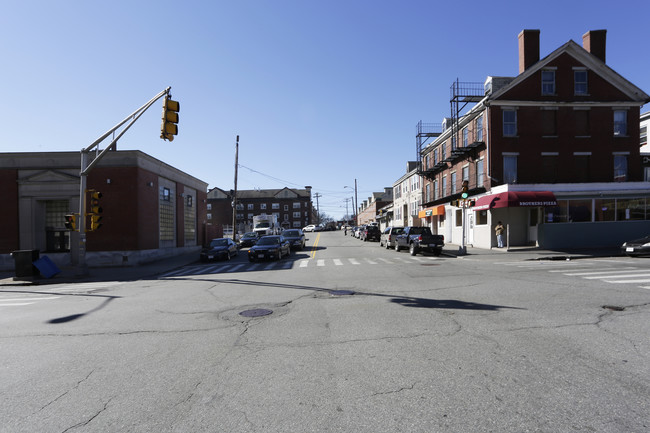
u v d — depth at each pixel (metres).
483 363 4.60
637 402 3.55
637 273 11.74
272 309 8.05
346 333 6.06
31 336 6.59
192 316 7.70
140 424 3.43
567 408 3.47
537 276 11.87
